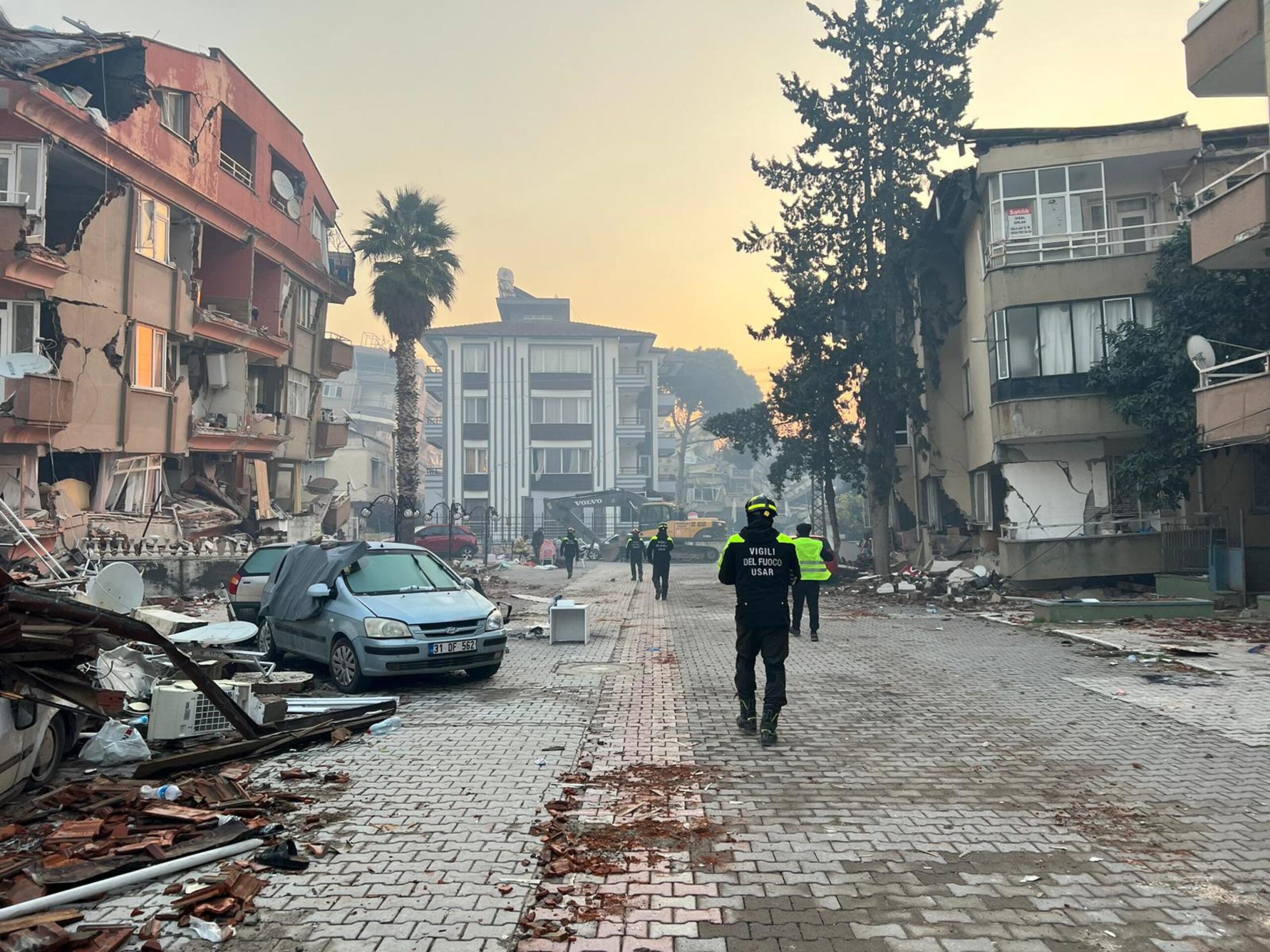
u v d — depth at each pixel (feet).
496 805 18.16
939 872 14.69
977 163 72.28
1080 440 69.15
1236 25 50.78
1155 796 18.83
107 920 12.64
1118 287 66.39
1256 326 58.85
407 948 11.96
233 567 63.41
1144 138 67.31
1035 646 42.09
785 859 15.26
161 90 76.64
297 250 103.76
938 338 88.89
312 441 115.34
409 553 36.06
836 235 87.35
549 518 174.40
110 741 21.63
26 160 61.11
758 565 24.56
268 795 18.57
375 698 28.04
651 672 35.53
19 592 16.55
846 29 86.07
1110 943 12.17
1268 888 14.02
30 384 59.41
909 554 96.99
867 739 24.21
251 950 11.89
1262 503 62.85
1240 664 35.37
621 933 12.46
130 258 71.15
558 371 199.31
